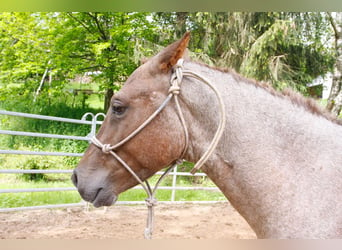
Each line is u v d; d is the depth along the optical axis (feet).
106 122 6.61
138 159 6.25
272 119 6.15
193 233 17.85
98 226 18.13
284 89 6.63
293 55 31.40
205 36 30.99
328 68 33.42
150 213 6.41
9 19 36.06
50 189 18.66
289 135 6.04
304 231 5.43
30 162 29.96
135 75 6.48
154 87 6.24
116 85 36.32
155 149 6.15
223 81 6.43
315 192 5.60
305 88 30.81
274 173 5.84
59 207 21.35
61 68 35.24
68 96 44.93
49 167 30.71
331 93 32.94
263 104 6.26
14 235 15.79
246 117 6.14
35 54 36.58
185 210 23.35
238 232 18.38
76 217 19.71
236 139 6.07
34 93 40.24
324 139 6.00
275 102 6.32
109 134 6.41
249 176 5.94
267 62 29.40
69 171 19.34
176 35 32.19
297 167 5.83
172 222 20.02
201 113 6.22
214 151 6.17
